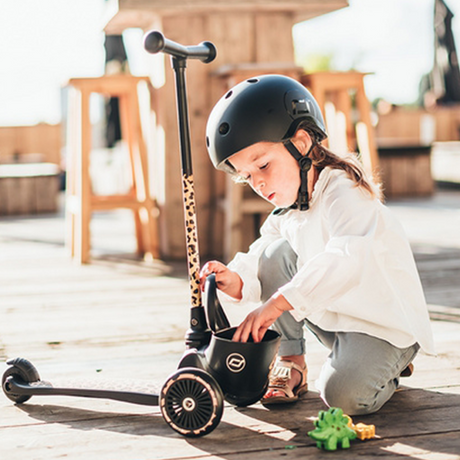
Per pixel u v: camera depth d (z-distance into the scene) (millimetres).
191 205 1375
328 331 1547
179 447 1303
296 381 1565
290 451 1278
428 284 2818
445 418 1420
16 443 1337
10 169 6359
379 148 6625
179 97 1353
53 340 2080
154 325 2248
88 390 1466
